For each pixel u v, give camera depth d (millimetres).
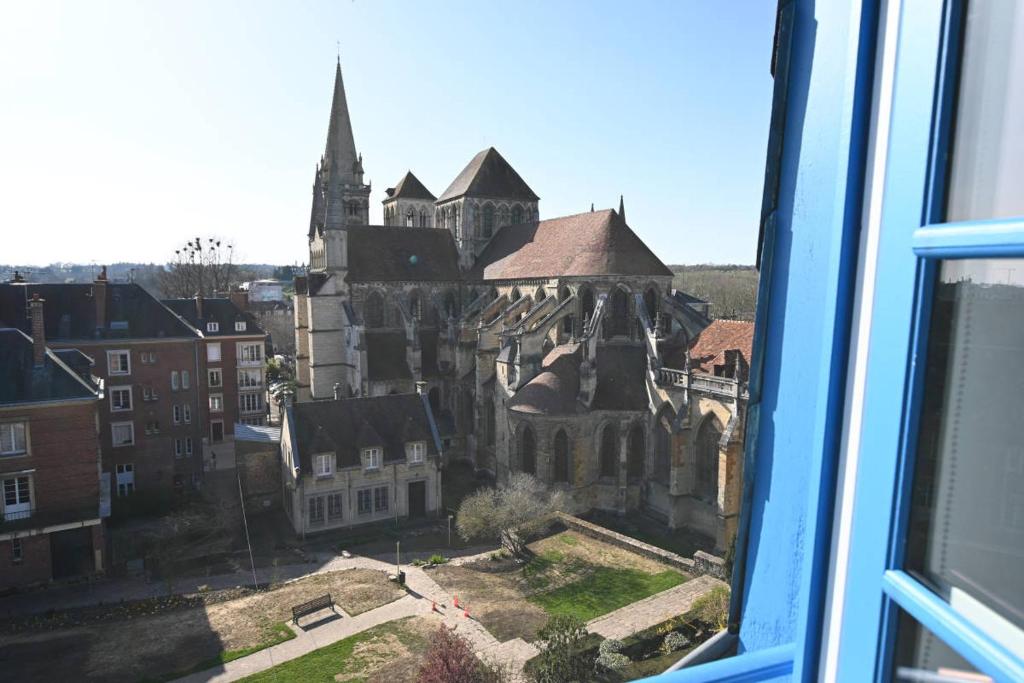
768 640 4586
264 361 91500
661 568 47125
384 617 41125
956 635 2674
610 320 62031
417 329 75562
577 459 57000
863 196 3529
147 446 72125
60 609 43062
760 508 4750
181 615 41875
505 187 86562
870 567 3330
